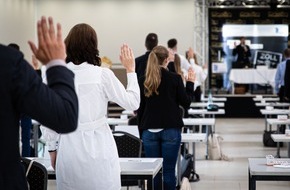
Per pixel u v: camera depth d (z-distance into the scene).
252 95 17.08
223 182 7.69
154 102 5.46
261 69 17.06
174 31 17.77
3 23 13.98
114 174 3.34
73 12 17.72
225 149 10.78
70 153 3.28
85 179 3.27
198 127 10.54
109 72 3.38
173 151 5.50
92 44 3.41
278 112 10.55
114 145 3.39
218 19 17.84
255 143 11.60
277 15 17.75
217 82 17.77
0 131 1.89
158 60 5.47
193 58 12.07
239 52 17.58
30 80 1.88
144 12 17.77
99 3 17.73
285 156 9.82
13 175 1.95
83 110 3.29
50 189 6.70
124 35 17.78
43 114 1.87
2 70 1.86
